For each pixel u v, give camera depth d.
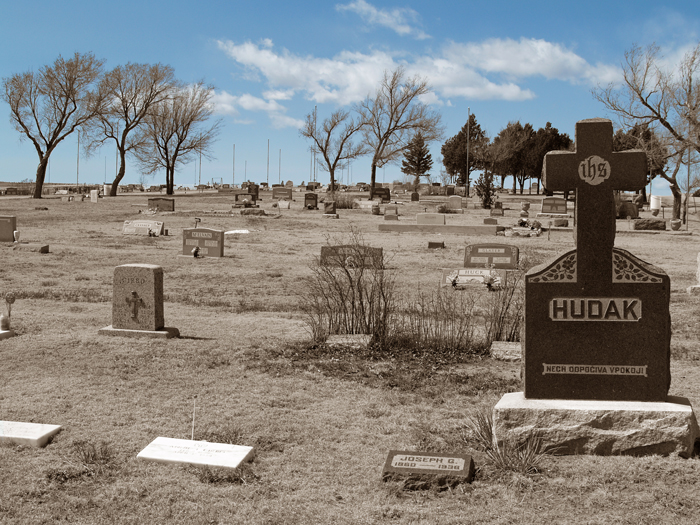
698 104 41.75
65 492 5.00
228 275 20.23
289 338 10.88
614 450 5.54
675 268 22.91
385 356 9.62
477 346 10.14
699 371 8.91
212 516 4.65
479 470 5.36
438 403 7.42
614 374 5.81
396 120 71.31
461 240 32.78
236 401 7.36
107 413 6.84
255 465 5.58
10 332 10.41
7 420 6.57
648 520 4.52
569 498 4.86
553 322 5.87
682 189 47.19
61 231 34.28
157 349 9.63
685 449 5.44
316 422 6.70
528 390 5.93
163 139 73.00
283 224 41.16
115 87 65.44
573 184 5.83
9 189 79.69
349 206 57.50
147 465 5.52
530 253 26.56
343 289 12.88
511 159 96.94
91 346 9.70
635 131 46.81
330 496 4.98
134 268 10.50
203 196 72.69
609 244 5.78
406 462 5.30
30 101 61.44
